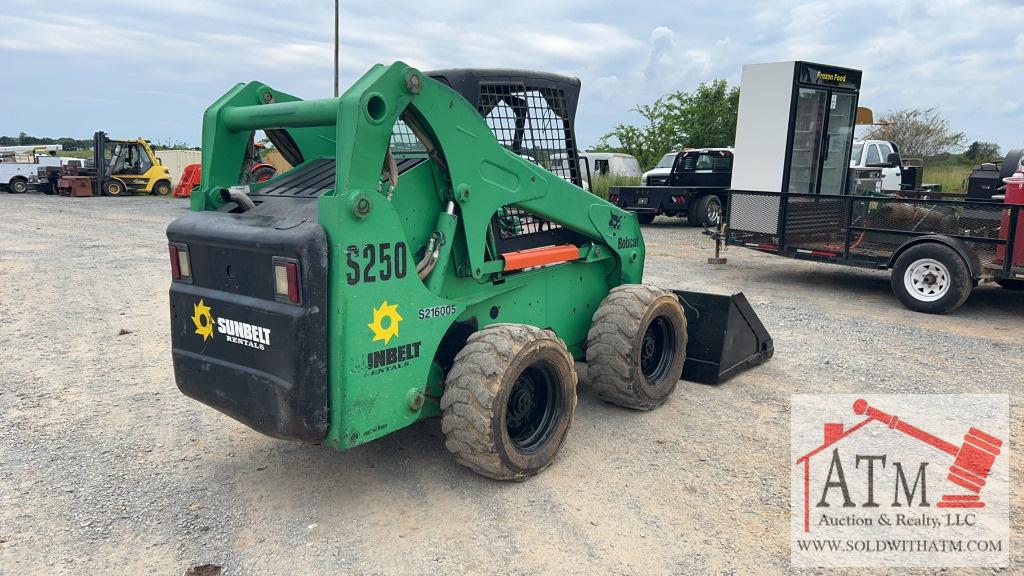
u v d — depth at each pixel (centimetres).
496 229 411
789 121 1046
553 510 346
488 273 391
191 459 406
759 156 1093
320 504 354
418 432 443
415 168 360
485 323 407
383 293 321
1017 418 463
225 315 331
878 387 527
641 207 1673
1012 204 728
